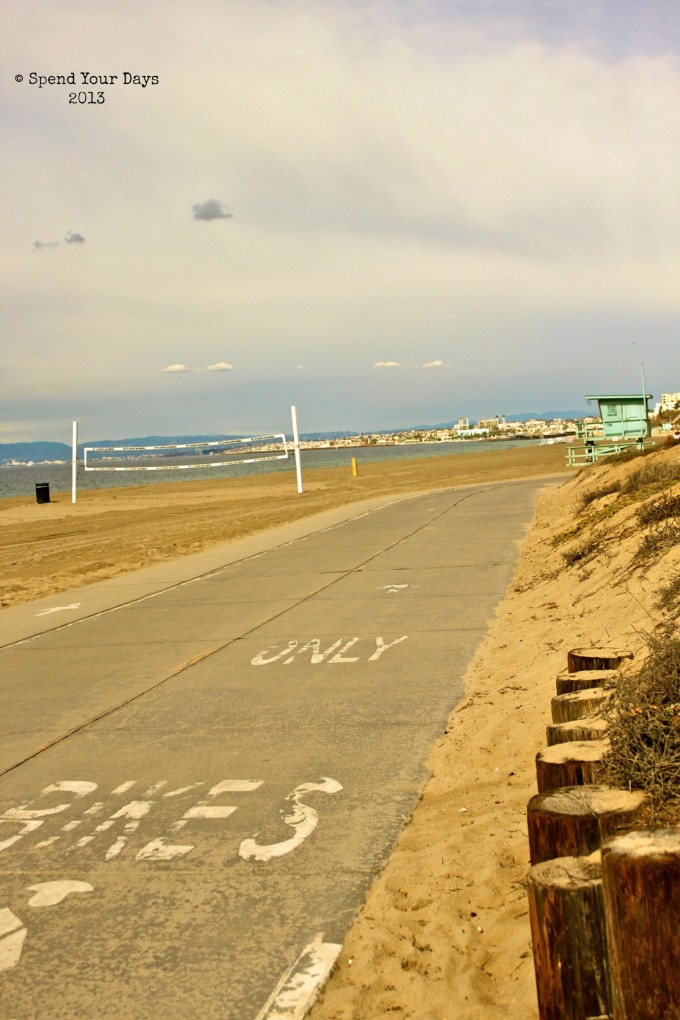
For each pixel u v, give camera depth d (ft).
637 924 10.30
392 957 14.56
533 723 24.71
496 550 63.57
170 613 48.80
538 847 13.00
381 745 25.29
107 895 17.51
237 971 14.57
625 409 140.05
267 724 27.91
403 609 44.73
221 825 20.51
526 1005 12.81
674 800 13.24
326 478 212.84
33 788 23.73
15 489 323.57
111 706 31.12
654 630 25.18
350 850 18.76
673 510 44.01
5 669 38.04
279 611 46.78
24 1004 14.11
